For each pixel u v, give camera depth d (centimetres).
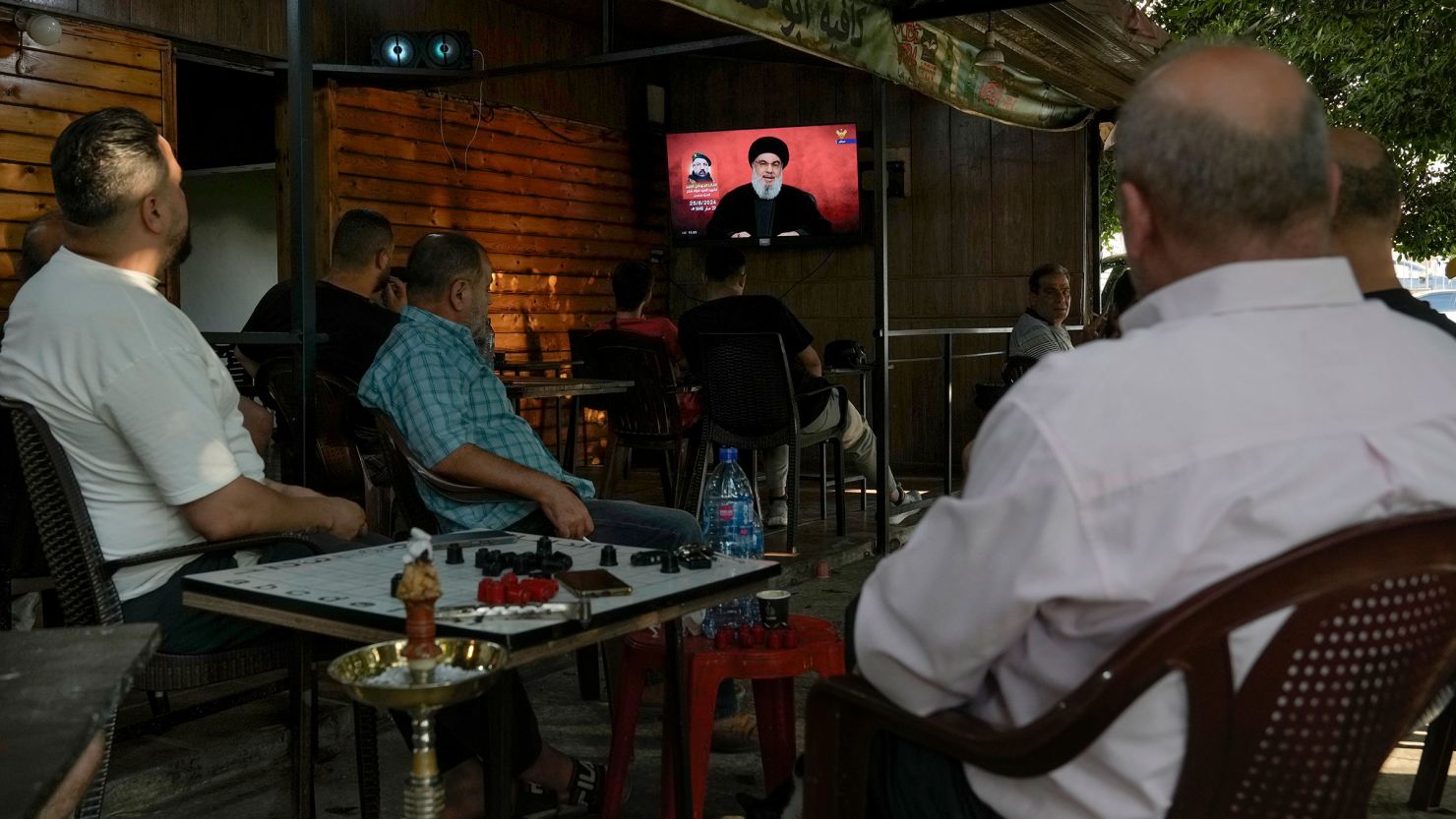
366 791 229
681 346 556
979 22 544
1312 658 115
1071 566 115
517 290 857
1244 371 115
